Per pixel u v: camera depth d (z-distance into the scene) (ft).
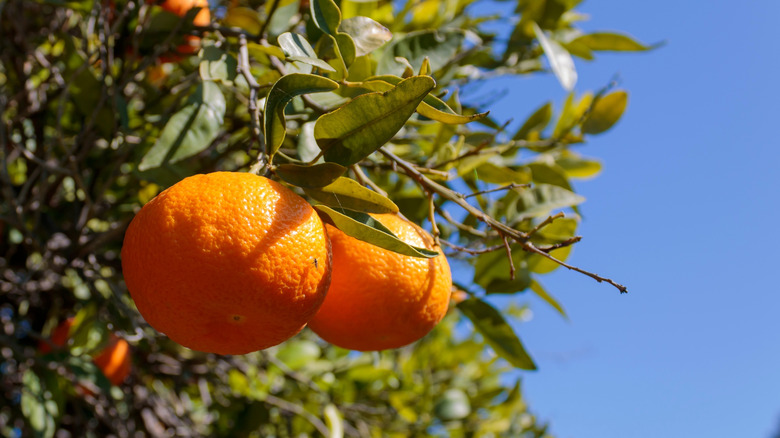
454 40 2.02
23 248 2.76
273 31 2.13
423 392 3.62
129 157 2.32
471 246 2.13
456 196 1.74
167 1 2.15
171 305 1.48
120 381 2.54
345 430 3.23
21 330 2.49
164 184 1.82
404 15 2.48
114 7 2.22
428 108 1.60
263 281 1.46
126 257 1.51
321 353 3.54
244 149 2.09
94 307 2.27
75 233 2.22
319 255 1.51
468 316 2.03
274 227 1.47
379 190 1.75
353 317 1.64
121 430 2.76
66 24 2.49
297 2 2.16
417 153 2.35
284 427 3.28
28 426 2.53
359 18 1.79
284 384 3.24
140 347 2.88
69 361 2.26
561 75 2.25
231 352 1.56
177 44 2.16
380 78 1.71
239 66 1.75
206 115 1.87
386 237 1.50
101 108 2.09
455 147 2.06
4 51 2.45
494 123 2.45
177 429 2.97
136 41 2.06
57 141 2.41
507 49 2.59
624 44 2.60
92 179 2.48
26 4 2.58
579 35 2.62
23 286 2.25
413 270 1.64
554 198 2.07
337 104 1.83
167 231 1.46
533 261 2.10
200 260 1.45
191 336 1.52
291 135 2.13
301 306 1.50
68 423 2.97
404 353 3.95
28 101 2.36
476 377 4.28
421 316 1.66
